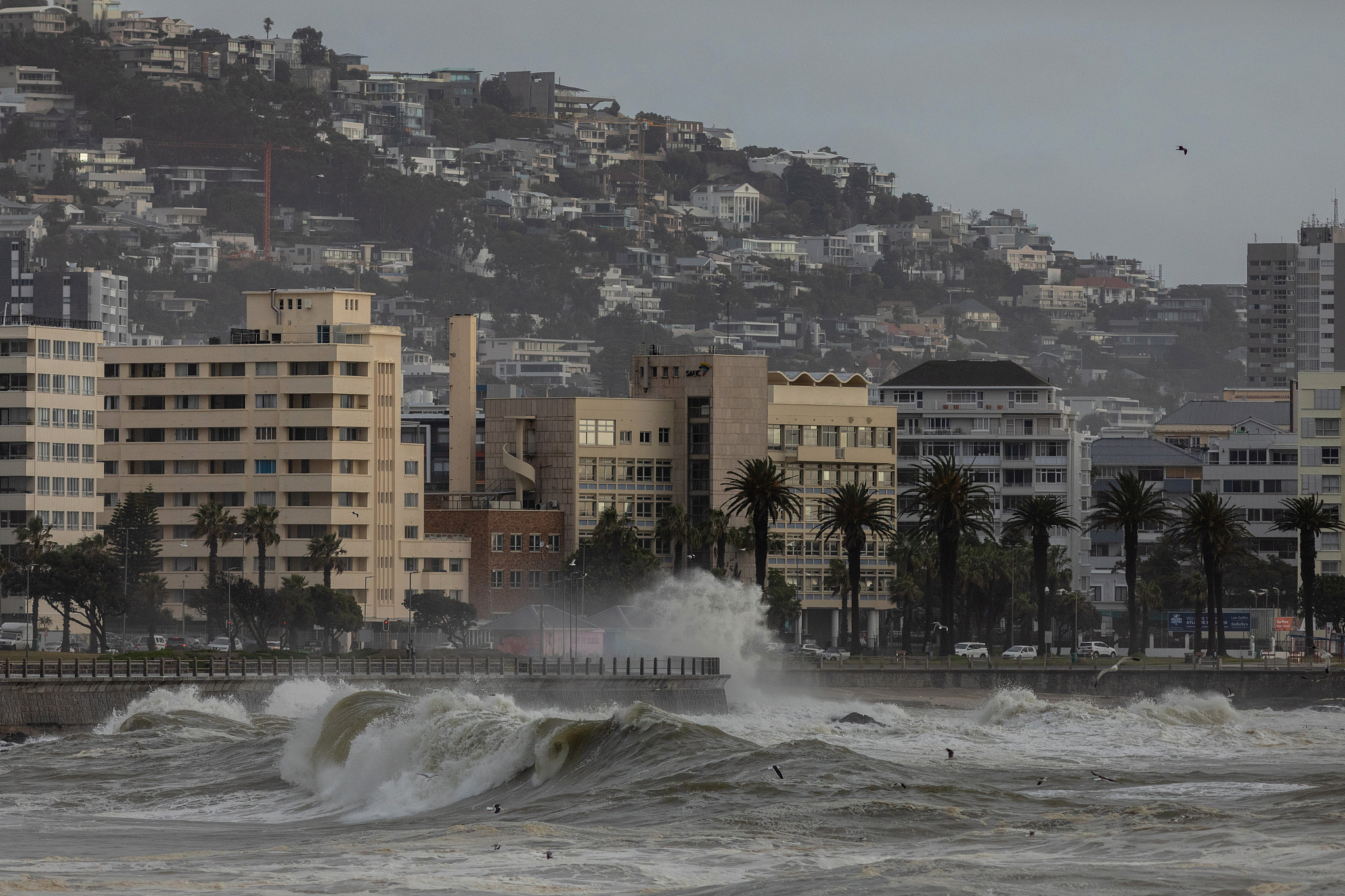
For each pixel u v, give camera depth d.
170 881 187.75
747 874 190.00
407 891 181.62
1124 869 183.25
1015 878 179.00
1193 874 180.38
